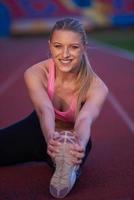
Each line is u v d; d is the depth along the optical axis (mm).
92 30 16484
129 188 2625
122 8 16812
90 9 16594
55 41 2449
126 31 15922
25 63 8703
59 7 16250
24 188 2643
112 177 2803
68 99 2688
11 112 4781
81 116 2516
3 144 2900
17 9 15820
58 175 2426
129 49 11016
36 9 15984
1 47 11922
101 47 11484
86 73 2633
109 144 3539
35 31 15938
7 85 6391
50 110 2555
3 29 15219
